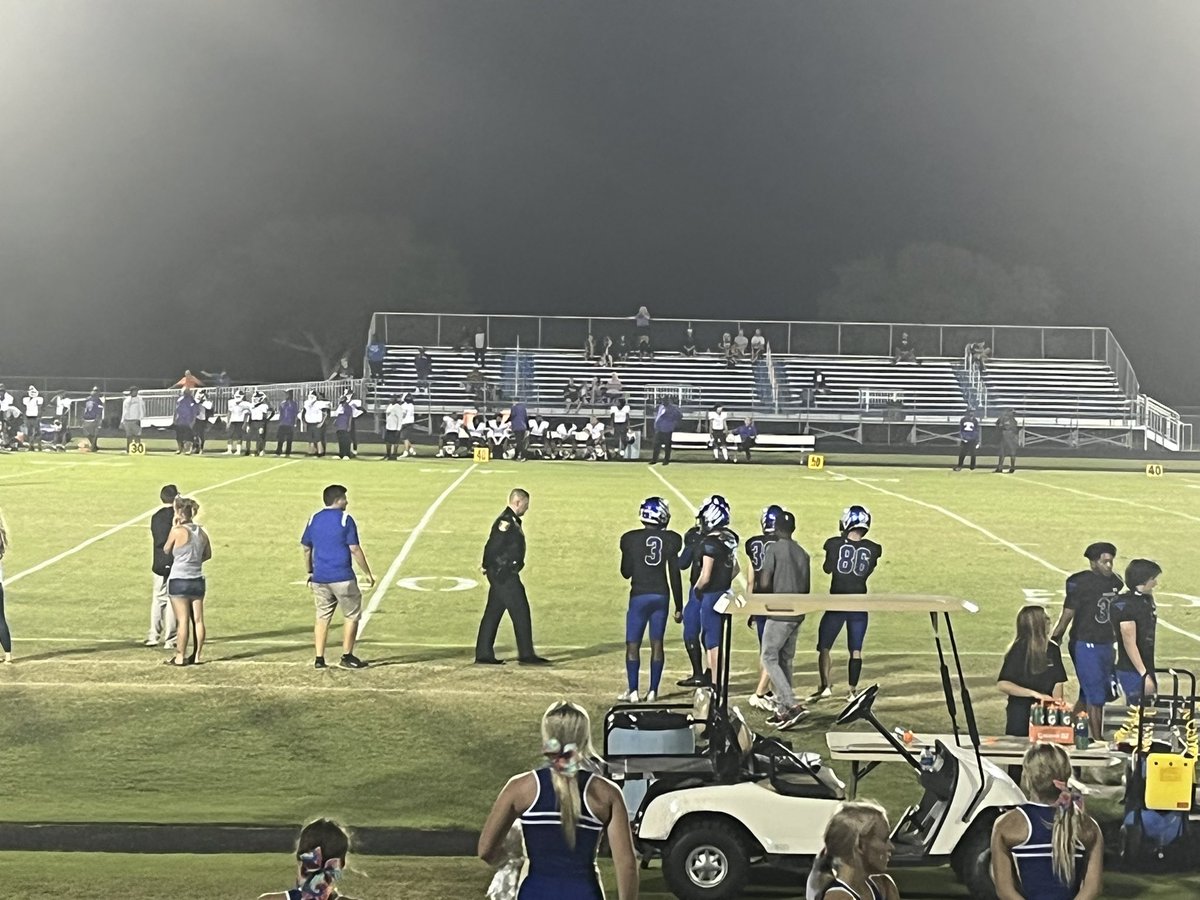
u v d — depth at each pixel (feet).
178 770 37.83
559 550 77.05
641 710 32.07
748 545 44.70
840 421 174.81
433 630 56.29
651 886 29.76
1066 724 32.63
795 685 48.34
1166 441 176.65
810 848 27.20
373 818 34.04
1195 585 70.03
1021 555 77.71
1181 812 30.42
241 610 59.47
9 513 86.63
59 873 29.89
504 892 19.79
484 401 173.88
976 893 27.43
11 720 42.06
